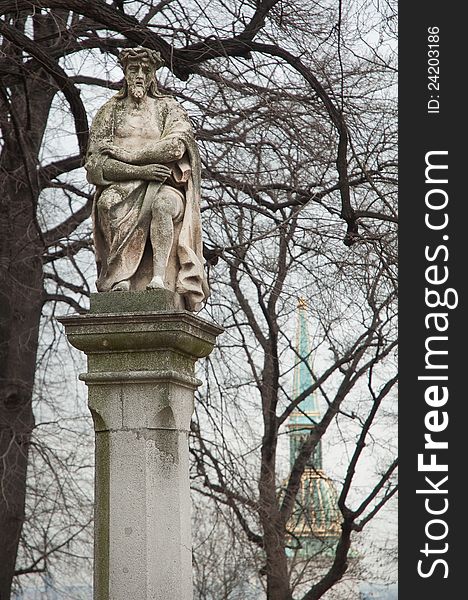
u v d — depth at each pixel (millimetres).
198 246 22234
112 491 20969
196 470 43781
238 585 54906
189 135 22203
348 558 49906
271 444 43281
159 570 20734
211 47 36844
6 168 42312
